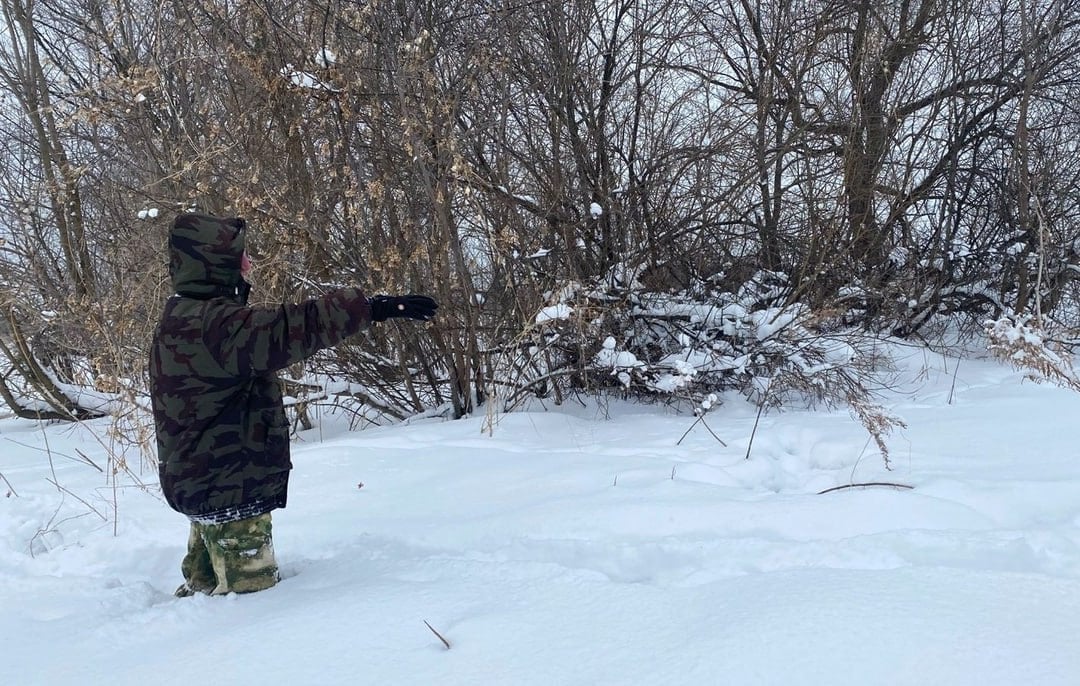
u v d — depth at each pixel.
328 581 2.87
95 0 7.35
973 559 2.58
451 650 2.16
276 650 2.25
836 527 3.04
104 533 3.81
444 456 4.77
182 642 2.43
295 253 5.93
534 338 5.98
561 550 2.98
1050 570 2.50
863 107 7.51
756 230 7.13
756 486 3.90
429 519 3.58
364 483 4.33
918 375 6.81
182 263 2.76
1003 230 8.66
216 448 2.71
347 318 2.63
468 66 5.86
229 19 5.79
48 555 3.59
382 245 5.90
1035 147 8.38
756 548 2.78
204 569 3.02
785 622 2.08
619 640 2.13
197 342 2.64
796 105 7.64
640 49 6.70
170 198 6.14
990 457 3.87
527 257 6.04
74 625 2.67
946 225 8.70
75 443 6.58
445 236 5.73
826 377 5.86
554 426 5.63
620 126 6.77
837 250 6.89
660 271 6.73
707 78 7.82
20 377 8.69
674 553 2.84
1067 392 5.28
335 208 6.02
